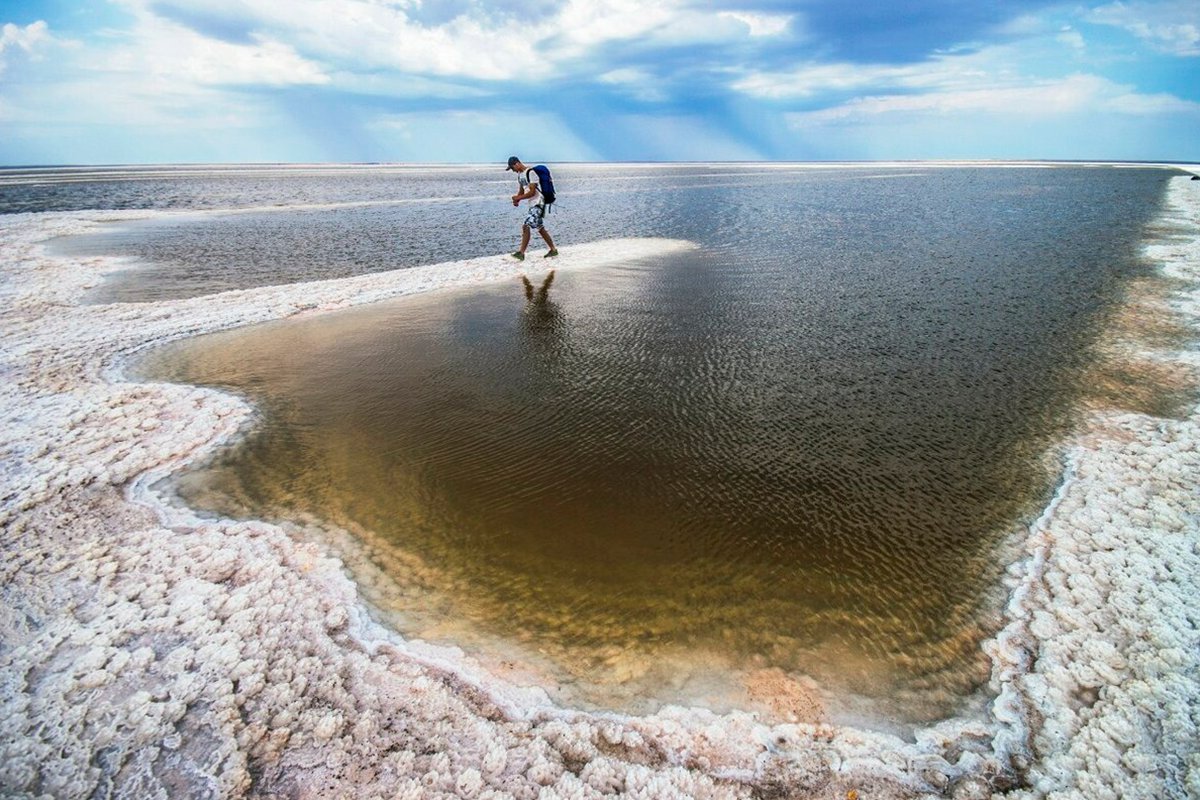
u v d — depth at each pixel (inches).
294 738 148.9
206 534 225.1
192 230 1016.9
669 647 176.7
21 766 141.0
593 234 983.0
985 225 1041.5
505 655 174.2
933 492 250.1
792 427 306.3
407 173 3949.3
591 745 148.6
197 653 172.6
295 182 2632.9
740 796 137.6
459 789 137.6
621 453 282.0
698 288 604.7
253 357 407.5
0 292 578.2
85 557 211.0
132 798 134.7
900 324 477.7
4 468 264.7
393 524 231.6
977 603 192.5
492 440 294.8
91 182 2618.1
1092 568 204.4
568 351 421.4
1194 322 461.7
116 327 467.2
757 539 221.9
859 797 137.7
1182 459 267.0
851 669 170.1
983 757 146.3
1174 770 141.1
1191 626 178.9
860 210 1325.0
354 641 178.7
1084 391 344.2
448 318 500.4
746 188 2135.8
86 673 165.3
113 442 290.5
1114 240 851.4
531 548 217.3
